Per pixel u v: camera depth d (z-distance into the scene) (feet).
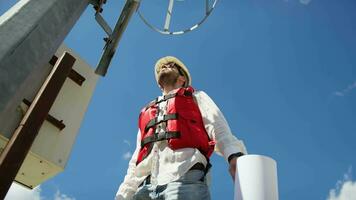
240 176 6.48
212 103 9.15
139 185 8.71
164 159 8.20
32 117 6.82
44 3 6.39
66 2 6.86
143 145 8.82
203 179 7.96
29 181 12.27
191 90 9.70
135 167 9.06
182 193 7.49
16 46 5.60
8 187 6.00
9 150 6.27
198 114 9.05
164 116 8.83
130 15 10.11
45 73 11.69
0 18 5.95
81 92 13.66
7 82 5.37
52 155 11.70
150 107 9.70
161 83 11.10
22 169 11.72
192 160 7.95
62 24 6.64
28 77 5.75
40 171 11.84
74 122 12.91
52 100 7.29
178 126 8.50
